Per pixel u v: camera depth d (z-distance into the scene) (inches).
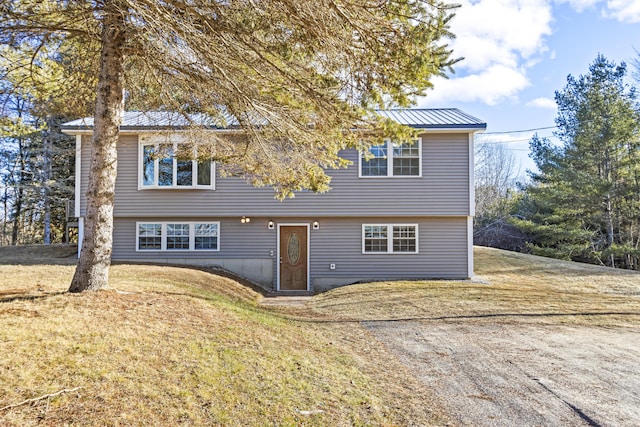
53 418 124.1
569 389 193.8
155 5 190.7
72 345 173.9
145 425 130.2
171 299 289.6
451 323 337.7
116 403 138.7
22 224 1183.6
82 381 147.3
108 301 245.1
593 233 925.8
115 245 587.5
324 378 195.8
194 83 249.3
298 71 245.9
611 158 913.5
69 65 310.2
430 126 553.6
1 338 168.9
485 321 344.2
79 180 568.7
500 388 195.0
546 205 997.2
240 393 164.6
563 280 600.1
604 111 887.7
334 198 578.2
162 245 589.9
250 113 260.7
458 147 571.2
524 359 240.7
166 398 148.9
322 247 592.4
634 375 213.3
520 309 390.0
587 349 262.4
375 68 229.1
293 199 578.6
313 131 269.1
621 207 927.7
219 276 513.7
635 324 338.6
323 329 312.0
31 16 238.1
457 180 570.6
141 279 380.5
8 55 299.1
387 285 517.3
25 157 1113.4
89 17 244.2
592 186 872.9
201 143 319.9
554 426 156.4
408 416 163.2
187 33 203.6
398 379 206.4
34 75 311.6
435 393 188.4
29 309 213.3
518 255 826.8
